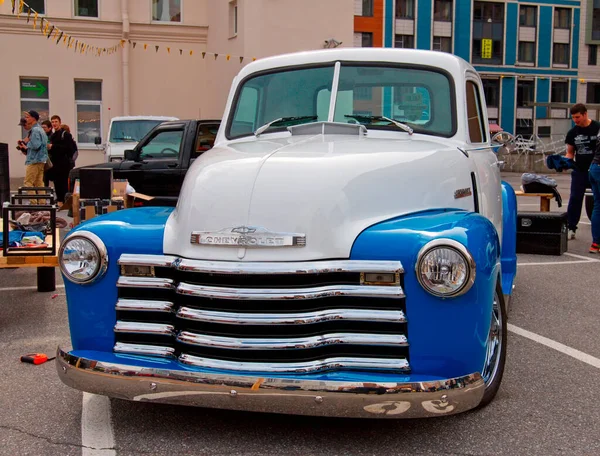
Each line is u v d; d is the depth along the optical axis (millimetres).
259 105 4914
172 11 23703
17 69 22219
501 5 49031
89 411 3914
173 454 3379
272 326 3291
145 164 11039
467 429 3682
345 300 3271
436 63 4664
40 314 6152
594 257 9055
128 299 3490
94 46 22812
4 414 3889
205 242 3416
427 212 3621
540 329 5660
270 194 3480
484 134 5332
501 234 5480
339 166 3611
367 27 46562
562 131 37844
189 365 3359
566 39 50719
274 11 21516
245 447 3455
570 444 3506
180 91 23891
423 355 3264
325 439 3549
